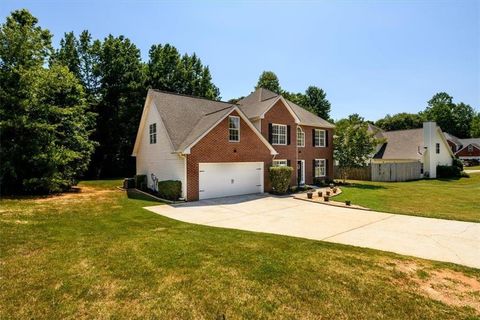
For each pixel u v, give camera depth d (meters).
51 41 20.03
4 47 16.52
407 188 20.66
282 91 49.12
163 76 38.72
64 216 10.02
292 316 3.79
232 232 8.16
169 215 10.88
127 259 5.75
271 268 5.34
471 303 4.17
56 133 18.70
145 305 4.04
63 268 5.28
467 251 6.64
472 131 77.69
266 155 18.36
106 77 33.59
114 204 12.94
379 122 74.19
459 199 15.09
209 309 3.95
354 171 28.84
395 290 4.54
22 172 15.66
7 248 6.35
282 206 13.18
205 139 15.16
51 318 3.71
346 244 7.11
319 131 25.17
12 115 15.37
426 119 70.81
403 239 7.63
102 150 33.03
